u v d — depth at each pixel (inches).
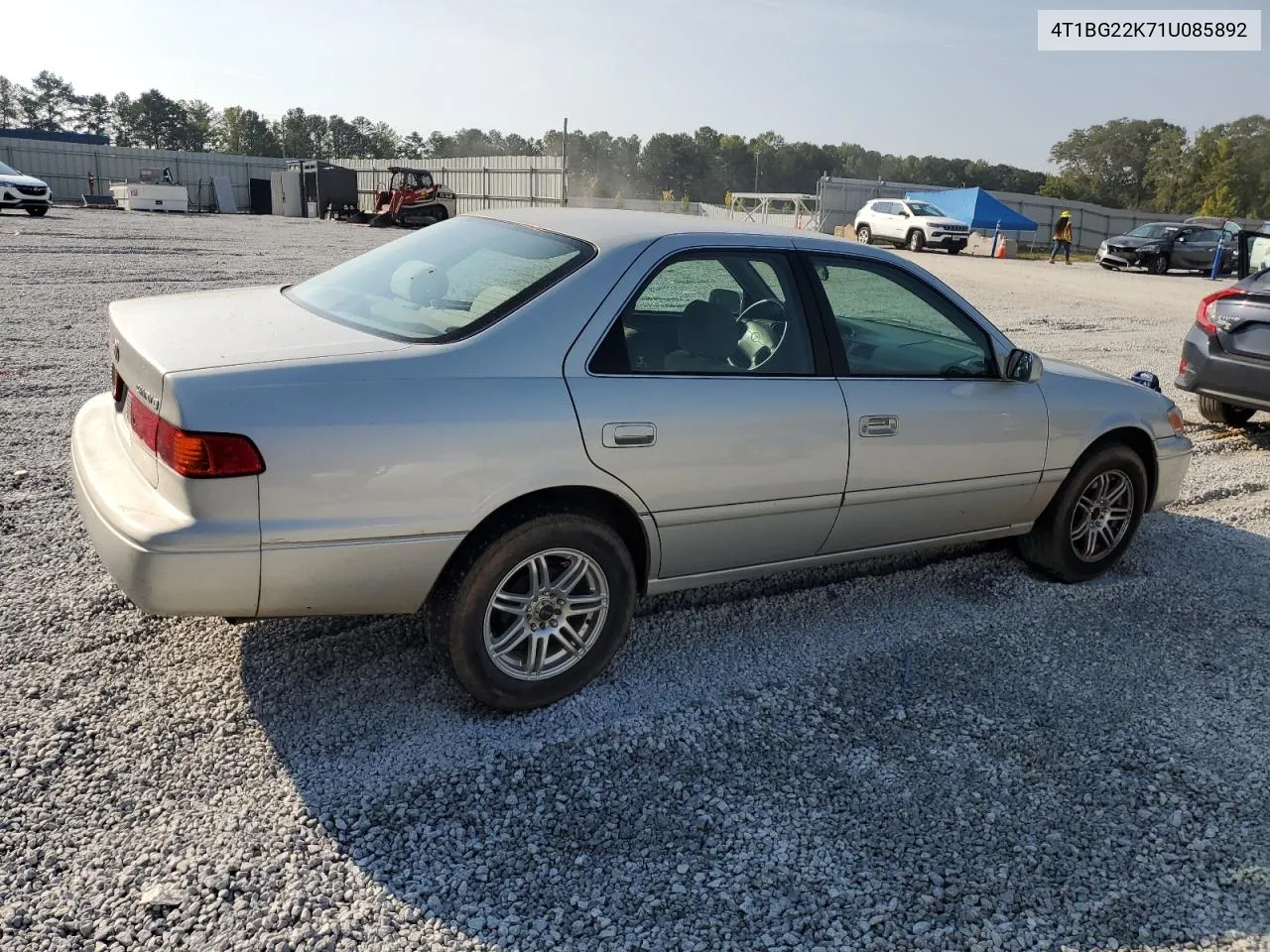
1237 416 316.8
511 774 113.4
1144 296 776.9
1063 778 119.0
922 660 147.3
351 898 93.0
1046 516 176.1
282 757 113.1
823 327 143.0
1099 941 93.8
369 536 108.4
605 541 124.0
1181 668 149.3
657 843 103.7
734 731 125.3
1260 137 3966.5
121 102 5132.9
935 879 100.7
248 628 141.2
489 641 120.2
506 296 122.0
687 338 130.9
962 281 810.2
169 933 86.8
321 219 1544.0
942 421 151.5
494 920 91.7
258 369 105.8
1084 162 4648.1
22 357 304.8
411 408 109.1
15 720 115.3
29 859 94.1
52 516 178.1
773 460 134.4
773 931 92.6
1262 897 100.8
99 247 695.1
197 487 101.4
